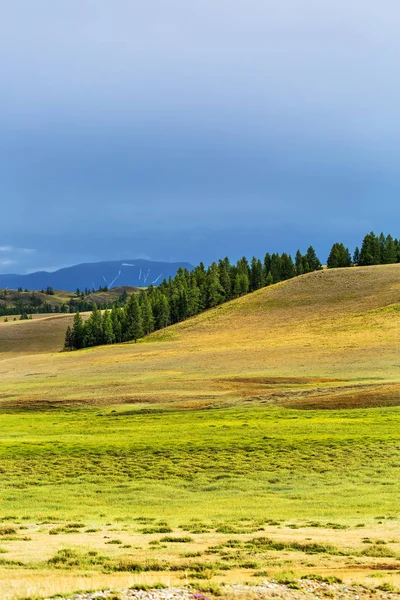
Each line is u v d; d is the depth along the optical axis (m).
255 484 48.66
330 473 51.41
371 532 33.00
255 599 19.88
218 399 100.81
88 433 73.25
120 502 43.56
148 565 24.89
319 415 81.75
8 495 45.56
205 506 42.12
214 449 60.31
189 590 20.47
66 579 22.36
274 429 70.31
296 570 24.31
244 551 28.31
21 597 18.94
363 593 20.97
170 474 52.19
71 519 37.88
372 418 76.81
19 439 68.31
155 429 74.19
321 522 36.06
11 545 29.50
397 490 45.69
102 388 119.94
